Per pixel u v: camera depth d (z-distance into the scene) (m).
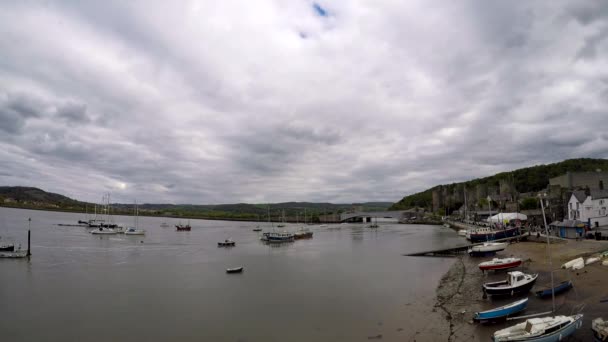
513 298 37.84
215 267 69.38
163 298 45.56
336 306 40.59
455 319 33.69
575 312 31.33
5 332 34.06
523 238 82.38
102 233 147.00
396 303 40.81
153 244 114.00
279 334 32.62
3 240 113.50
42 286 52.22
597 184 108.94
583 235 70.06
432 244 103.50
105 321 36.88
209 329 34.28
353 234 154.38
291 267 68.38
